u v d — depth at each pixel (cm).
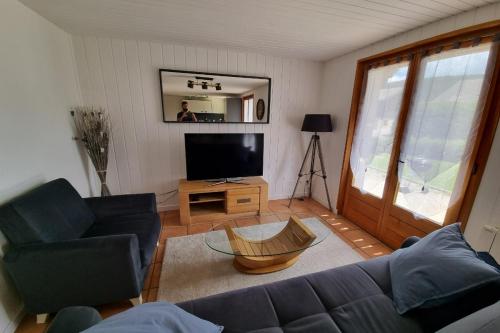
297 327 99
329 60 328
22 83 168
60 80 220
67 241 139
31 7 178
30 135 173
